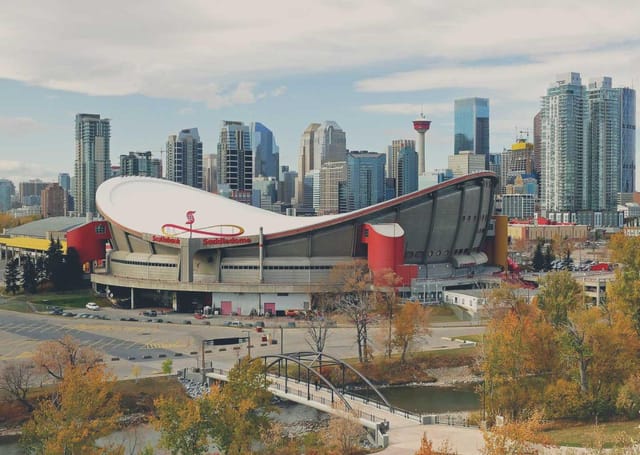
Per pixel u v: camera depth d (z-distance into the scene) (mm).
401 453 89062
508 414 100125
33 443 90188
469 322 182875
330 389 124312
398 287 197750
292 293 199375
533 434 71750
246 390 89250
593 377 109875
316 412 120875
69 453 82875
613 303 131250
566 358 110875
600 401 105375
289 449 92750
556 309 132375
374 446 96812
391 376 139625
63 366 121375
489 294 161125
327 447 94375
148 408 120312
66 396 88188
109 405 92875
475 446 91250
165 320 192250
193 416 81625
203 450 83062
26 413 114375
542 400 107250
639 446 74938
